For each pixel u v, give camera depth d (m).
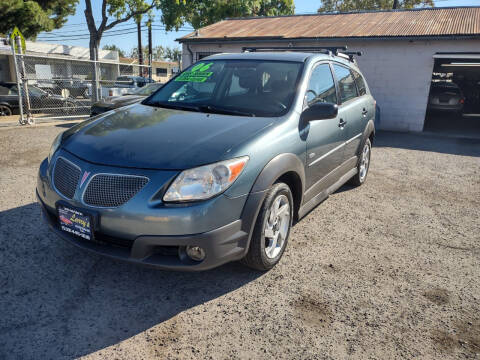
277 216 3.02
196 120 3.06
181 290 2.84
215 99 3.57
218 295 2.80
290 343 2.35
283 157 2.90
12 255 3.18
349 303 2.78
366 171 5.70
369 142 5.53
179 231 2.38
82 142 2.83
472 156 8.30
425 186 5.83
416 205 4.95
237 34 14.45
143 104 3.75
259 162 2.69
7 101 12.26
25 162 6.14
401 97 12.04
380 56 12.05
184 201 2.38
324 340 2.39
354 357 2.27
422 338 2.46
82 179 2.54
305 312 2.65
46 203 2.85
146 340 2.32
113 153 2.59
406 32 11.71
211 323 2.50
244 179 2.58
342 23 14.12
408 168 6.97
